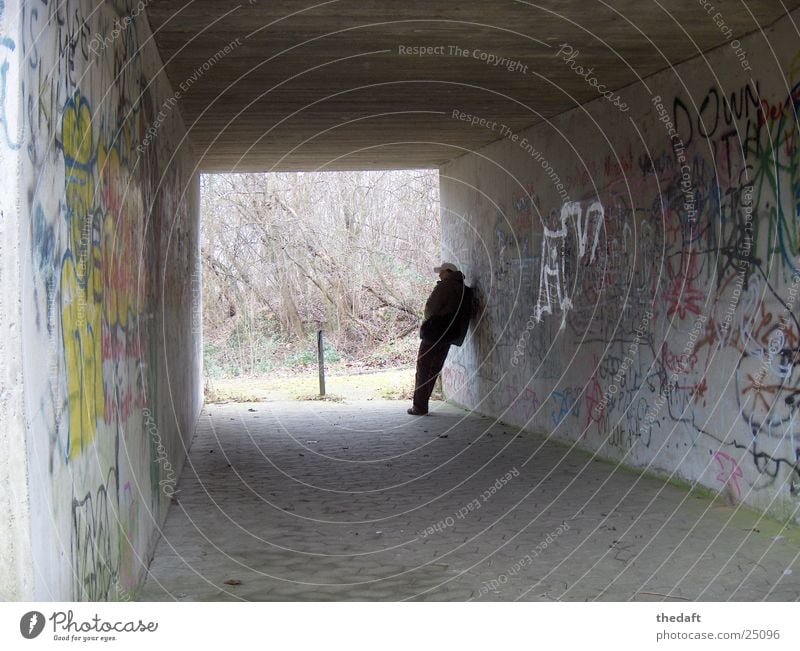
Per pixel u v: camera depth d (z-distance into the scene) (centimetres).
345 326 2173
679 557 542
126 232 451
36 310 260
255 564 547
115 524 401
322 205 2244
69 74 313
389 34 651
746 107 638
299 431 1101
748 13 591
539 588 492
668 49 680
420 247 2242
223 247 2195
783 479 602
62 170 297
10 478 247
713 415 684
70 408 302
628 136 812
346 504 711
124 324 438
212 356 2058
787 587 482
